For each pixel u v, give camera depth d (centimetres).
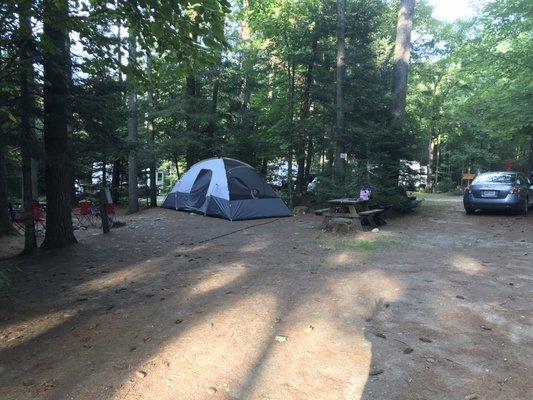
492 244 866
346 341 406
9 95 762
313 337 416
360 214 1043
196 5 518
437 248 827
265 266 704
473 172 3491
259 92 2144
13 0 575
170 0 512
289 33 1706
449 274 632
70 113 892
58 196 958
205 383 338
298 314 477
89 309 530
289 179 1717
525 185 1398
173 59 637
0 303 579
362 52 1769
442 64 2205
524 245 852
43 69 799
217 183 1409
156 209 1753
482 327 433
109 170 2731
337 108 1518
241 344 405
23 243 1188
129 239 1038
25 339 448
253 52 1855
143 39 632
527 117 1363
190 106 1859
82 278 691
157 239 1022
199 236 1038
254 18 1645
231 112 2011
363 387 327
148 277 668
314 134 1641
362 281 598
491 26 1499
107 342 424
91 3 611
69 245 969
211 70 1838
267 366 362
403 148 1385
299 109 1889
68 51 801
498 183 1335
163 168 3155
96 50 720
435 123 3231
